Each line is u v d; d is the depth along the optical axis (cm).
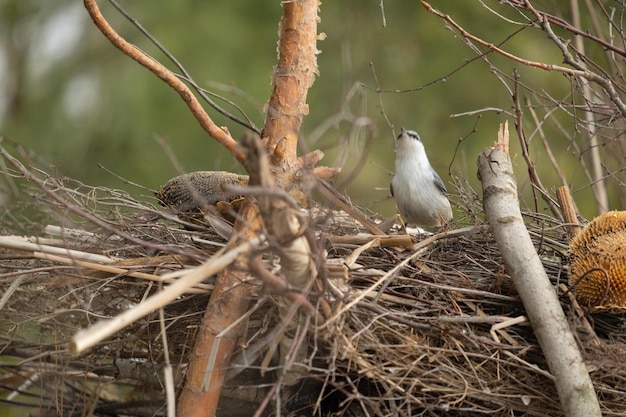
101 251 741
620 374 645
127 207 819
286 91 691
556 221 797
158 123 1460
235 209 714
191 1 1547
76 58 1700
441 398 637
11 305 760
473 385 642
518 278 666
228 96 1449
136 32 1633
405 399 625
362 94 778
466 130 1509
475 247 773
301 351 636
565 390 611
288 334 639
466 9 1577
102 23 630
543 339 634
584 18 1083
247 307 662
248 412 722
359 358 613
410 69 1568
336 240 722
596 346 645
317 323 586
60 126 1597
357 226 787
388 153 1460
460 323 666
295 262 556
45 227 804
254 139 498
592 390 611
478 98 1527
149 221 782
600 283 668
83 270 693
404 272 713
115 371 771
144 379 769
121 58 1667
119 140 1492
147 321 686
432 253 764
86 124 1552
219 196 782
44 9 1752
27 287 766
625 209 955
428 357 636
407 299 682
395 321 648
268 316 654
